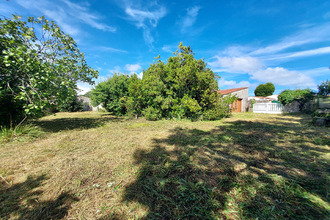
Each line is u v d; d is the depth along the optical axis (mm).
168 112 8078
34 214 1320
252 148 3125
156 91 7773
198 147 3178
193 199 1532
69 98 5262
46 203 1469
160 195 1599
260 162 2443
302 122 6809
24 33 4148
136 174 2049
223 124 6340
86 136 4203
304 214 1331
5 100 4242
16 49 3484
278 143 3467
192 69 6832
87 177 1954
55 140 3744
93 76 6801
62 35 5109
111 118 9250
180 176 2000
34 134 4031
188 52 8281
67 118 9281
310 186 1762
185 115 7934
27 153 2814
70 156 2686
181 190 1682
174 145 3330
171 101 7652
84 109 18781
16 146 3223
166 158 2582
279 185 1771
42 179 1903
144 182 1854
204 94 7359
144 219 1281
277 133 4496
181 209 1396
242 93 15320
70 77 5734
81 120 8148
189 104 6906
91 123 6883
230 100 8484
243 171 2127
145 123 6801
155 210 1391
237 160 2512
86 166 2271
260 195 1597
